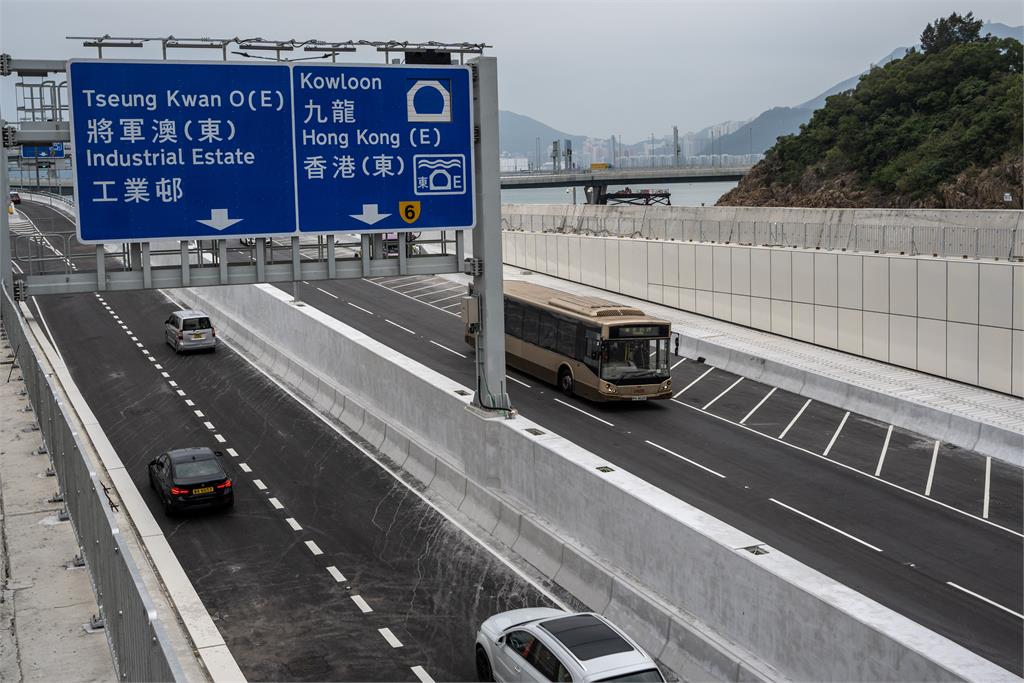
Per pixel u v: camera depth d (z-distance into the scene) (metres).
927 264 36.22
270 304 41.28
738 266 45.97
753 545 15.77
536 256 63.69
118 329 47.34
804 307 42.22
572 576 19.69
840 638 13.38
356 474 27.41
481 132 23.47
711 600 16.12
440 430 26.69
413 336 46.16
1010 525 23.25
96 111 20.28
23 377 23.38
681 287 50.19
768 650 14.79
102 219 20.50
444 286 59.41
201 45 20.98
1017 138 65.19
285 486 26.48
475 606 19.16
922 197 69.19
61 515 15.68
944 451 29.59
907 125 75.81
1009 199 61.50
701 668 15.71
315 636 17.94
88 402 35.09
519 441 22.53
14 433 20.06
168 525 23.62
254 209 21.53
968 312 34.66
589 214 65.38
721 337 43.19
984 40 85.81
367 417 31.14
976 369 34.50
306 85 21.69
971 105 72.38
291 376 37.75
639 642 17.14
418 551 21.95
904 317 37.34
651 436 31.14
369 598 19.56
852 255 39.53
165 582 20.41
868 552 21.48
